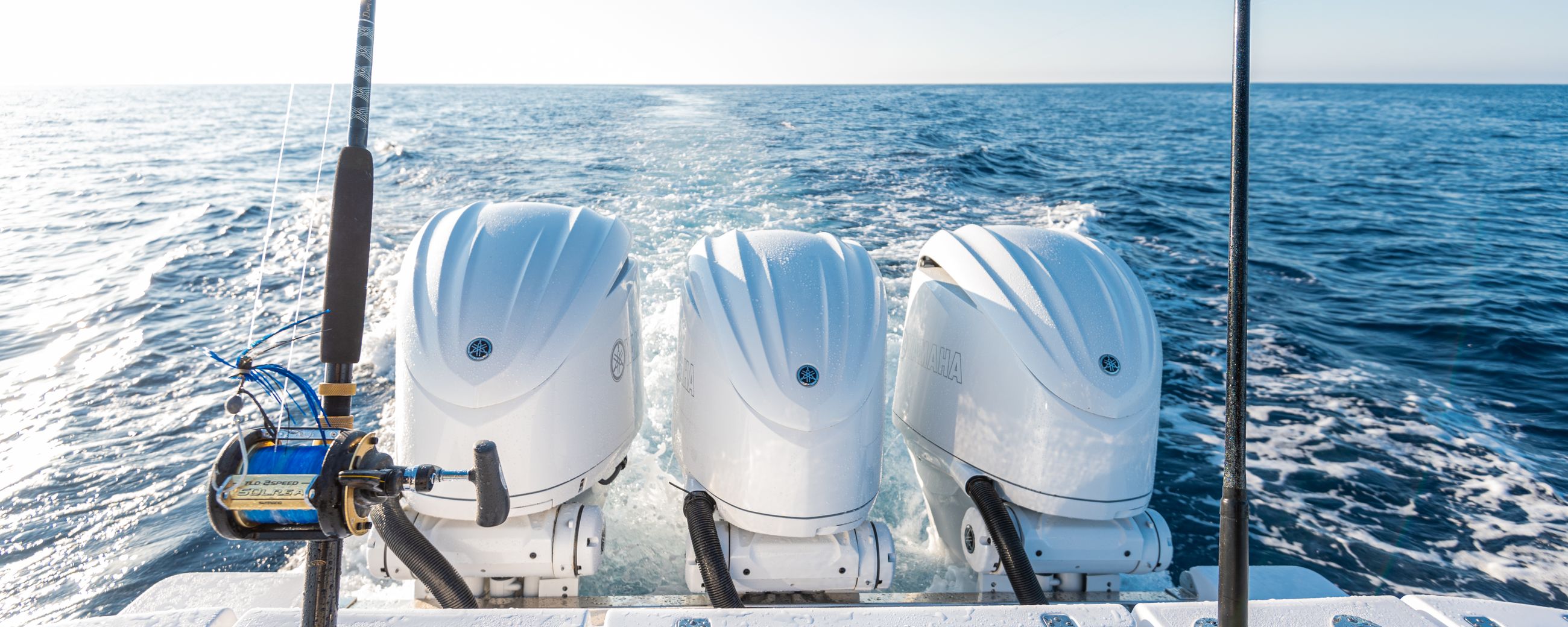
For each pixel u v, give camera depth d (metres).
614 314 2.12
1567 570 3.04
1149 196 10.69
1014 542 2.01
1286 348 5.31
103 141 15.47
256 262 6.87
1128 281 2.22
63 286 6.15
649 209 7.18
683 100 23.34
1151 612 1.42
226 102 27.73
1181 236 8.48
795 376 1.91
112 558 3.02
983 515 2.07
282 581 2.02
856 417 1.93
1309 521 3.37
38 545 3.08
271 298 5.93
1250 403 4.48
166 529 3.19
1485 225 8.10
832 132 13.62
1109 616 1.39
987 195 9.34
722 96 25.83
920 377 2.45
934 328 2.38
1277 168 14.14
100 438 3.89
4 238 7.65
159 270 6.59
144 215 8.74
